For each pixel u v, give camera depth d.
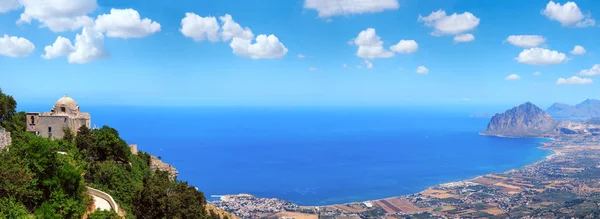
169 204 67.81
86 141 87.00
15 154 57.75
